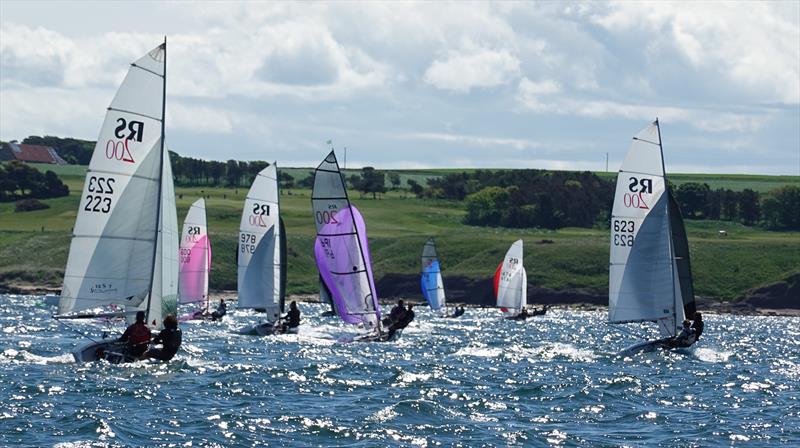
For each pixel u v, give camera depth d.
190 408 99.44
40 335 189.62
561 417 102.25
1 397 100.94
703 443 90.31
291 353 162.25
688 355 173.50
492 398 113.75
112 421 89.88
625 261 170.50
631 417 103.12
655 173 170.25
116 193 124.88
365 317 191.00
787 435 94.94
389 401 108.69
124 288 126.25
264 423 93.00
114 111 124.06
